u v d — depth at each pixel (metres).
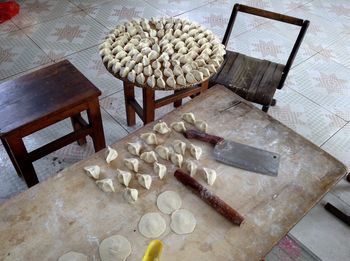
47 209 0.90
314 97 2.00
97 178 0.97
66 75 1.33
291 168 1.03
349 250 1.35
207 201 0.92
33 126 1.17
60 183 0.95
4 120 1.14
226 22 2.56
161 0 2.76
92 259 0.81
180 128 1.11
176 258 0.82
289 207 0.93
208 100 1.23
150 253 0.74
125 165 1.01
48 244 0.83
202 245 0.84
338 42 2.45
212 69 1.29
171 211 0.91
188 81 1.25
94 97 1.27
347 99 2.01
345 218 1.41
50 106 1.20
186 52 1.35
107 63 1.29
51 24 2.43
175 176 0.98
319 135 1.79
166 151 1.03
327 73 2.18
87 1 2.69
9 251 0.81
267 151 1.06
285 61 2.23
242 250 0.84
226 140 1.08
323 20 2.67
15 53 2.16
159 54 1.34
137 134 1.10
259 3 2.82
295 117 1.88
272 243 0.85
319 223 1.42
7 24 2.41
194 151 1.04
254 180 0.99
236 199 0.94
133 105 1.60
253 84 1.50
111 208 0.91
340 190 1.54
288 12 2.74
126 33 1.42
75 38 2.31
